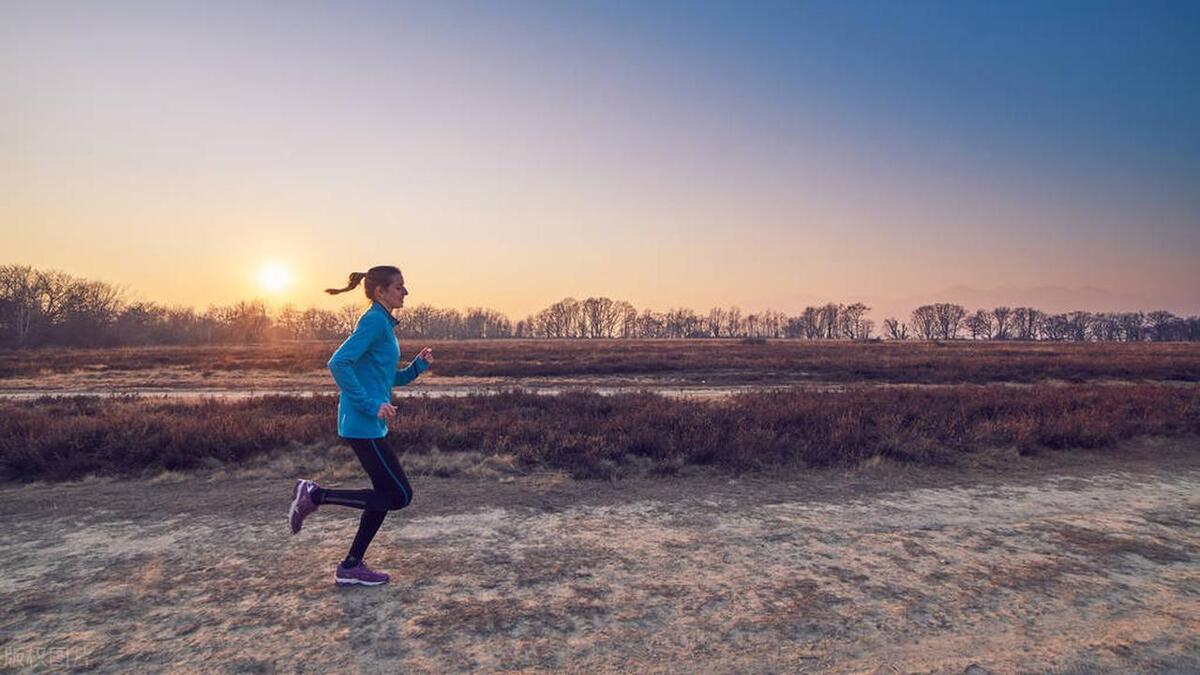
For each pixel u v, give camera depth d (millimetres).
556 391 16375
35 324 63906
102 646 2869
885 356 34438
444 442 7633
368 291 3604
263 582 3648
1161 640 3078
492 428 8367
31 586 3588
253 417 9055
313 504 3471
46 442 6945
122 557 4078
